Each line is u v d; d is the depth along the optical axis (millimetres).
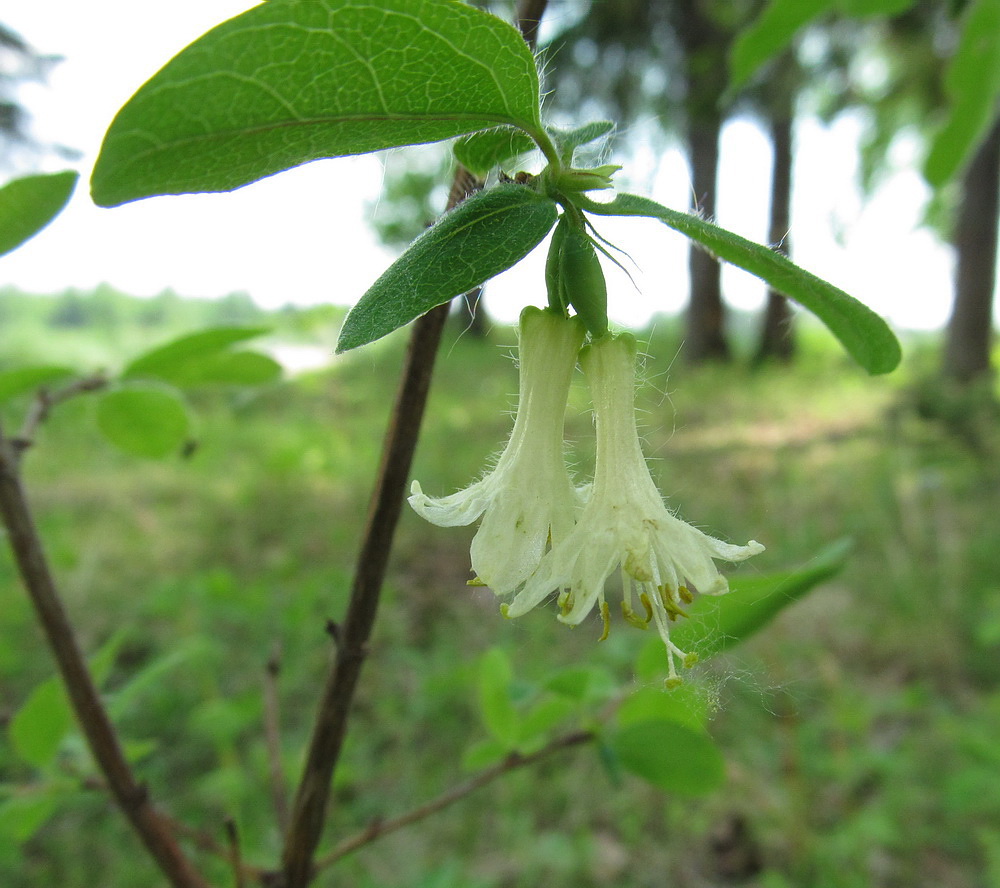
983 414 9352
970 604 5582
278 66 889
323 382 15000
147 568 6812
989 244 13422
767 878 3395
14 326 34469
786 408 13625
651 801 3967
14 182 1180
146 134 921
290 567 6746
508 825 3807
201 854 3504
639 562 1249
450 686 4555
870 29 12773
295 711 4691
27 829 1885
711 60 14086
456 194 1313
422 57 919
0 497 1634
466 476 9484
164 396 2180
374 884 3342
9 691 4750
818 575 1561
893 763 3879
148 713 4504
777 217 18344
